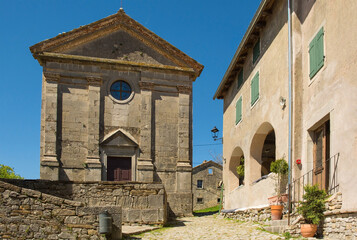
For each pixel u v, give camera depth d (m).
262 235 11.06
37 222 10.06
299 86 12.52
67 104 21.67
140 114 22.48
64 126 21.42
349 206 9.23
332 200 9.80
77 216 10.37
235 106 19.77
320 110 11.12
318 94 11.33
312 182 11.68
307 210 10.04
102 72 22.48
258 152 16.64
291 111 12.45
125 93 22.70
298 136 12.26
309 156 11.83
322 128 11.43
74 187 14.38
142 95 22.64
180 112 22.97
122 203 14.11
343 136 9.74
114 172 21.70
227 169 20.52
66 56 21.95
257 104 16.06
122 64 22.64
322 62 11.05
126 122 22.27
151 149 22.27
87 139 21.52
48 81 21.59
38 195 10.22
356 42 9.38
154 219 14.05
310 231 9.96
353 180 9.18
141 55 23.20
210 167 43.88
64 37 22.09
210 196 43.06
